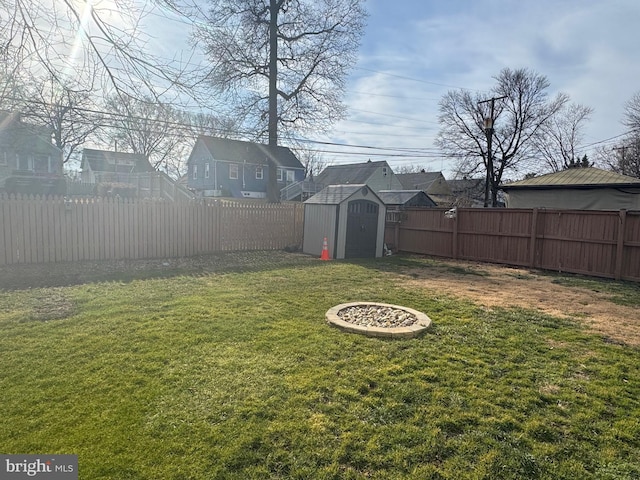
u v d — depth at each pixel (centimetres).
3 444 224
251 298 587
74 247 855
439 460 226
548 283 835
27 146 1734
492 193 3134
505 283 820
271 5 1587
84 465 209
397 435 247
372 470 216
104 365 332
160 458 217
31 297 555
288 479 206
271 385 305
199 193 3456
